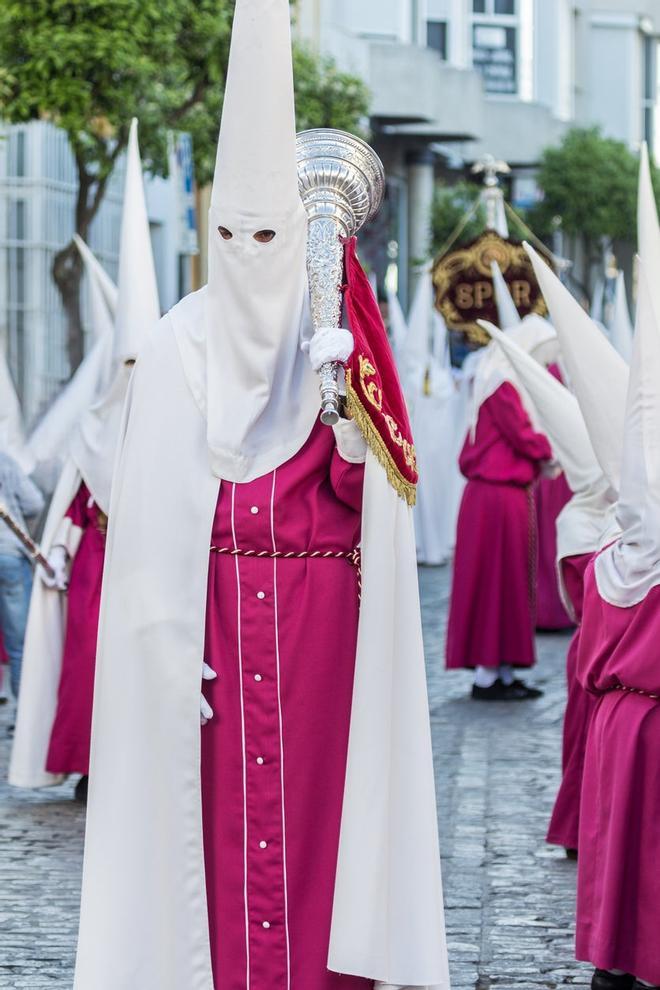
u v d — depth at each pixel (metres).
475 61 53.03
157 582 4.81
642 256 6.88
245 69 4.53
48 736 9.35
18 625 11.41
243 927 4.83
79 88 15.67
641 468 5.90
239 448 4.79
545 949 6.83
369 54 40.28
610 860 5.88
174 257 28.59
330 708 4.86
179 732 4.79
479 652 12.49
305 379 4.85
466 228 39.94
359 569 4.90
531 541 12.51
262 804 4.83
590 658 6.16
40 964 6.63
